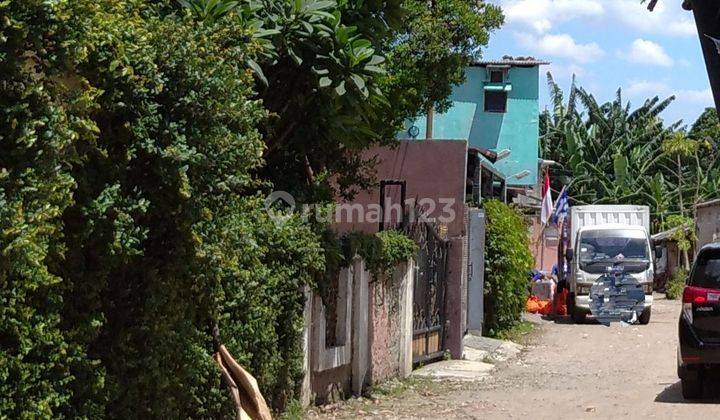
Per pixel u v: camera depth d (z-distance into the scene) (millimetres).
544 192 41281
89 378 6027
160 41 6359
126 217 5941
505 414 11625
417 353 15961
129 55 5914
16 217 4434
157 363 6957
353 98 10836
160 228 6723
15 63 4621
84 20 5012
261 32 9617
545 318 31203
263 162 7879
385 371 13812
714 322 12406
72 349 5699
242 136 6926
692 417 11414
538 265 41562
